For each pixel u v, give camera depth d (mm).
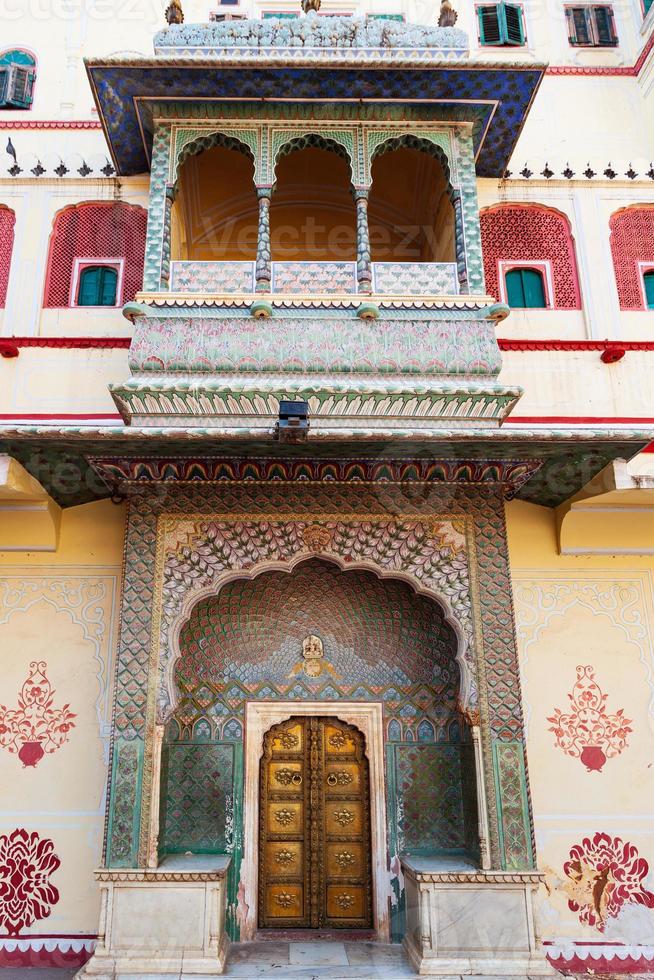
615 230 5473
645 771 4230
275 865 4266
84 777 4133
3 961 3895
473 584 4012
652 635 4438
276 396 3961
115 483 4117
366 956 3820
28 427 3451
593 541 4496
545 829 4117
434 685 4426
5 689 4246
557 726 4281
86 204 5359
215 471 3943
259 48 4551
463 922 3561
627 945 3965
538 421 4906
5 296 5133
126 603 3898
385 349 4262
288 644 4488
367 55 4547
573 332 5188
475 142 4969
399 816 4246
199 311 4281
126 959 3471
